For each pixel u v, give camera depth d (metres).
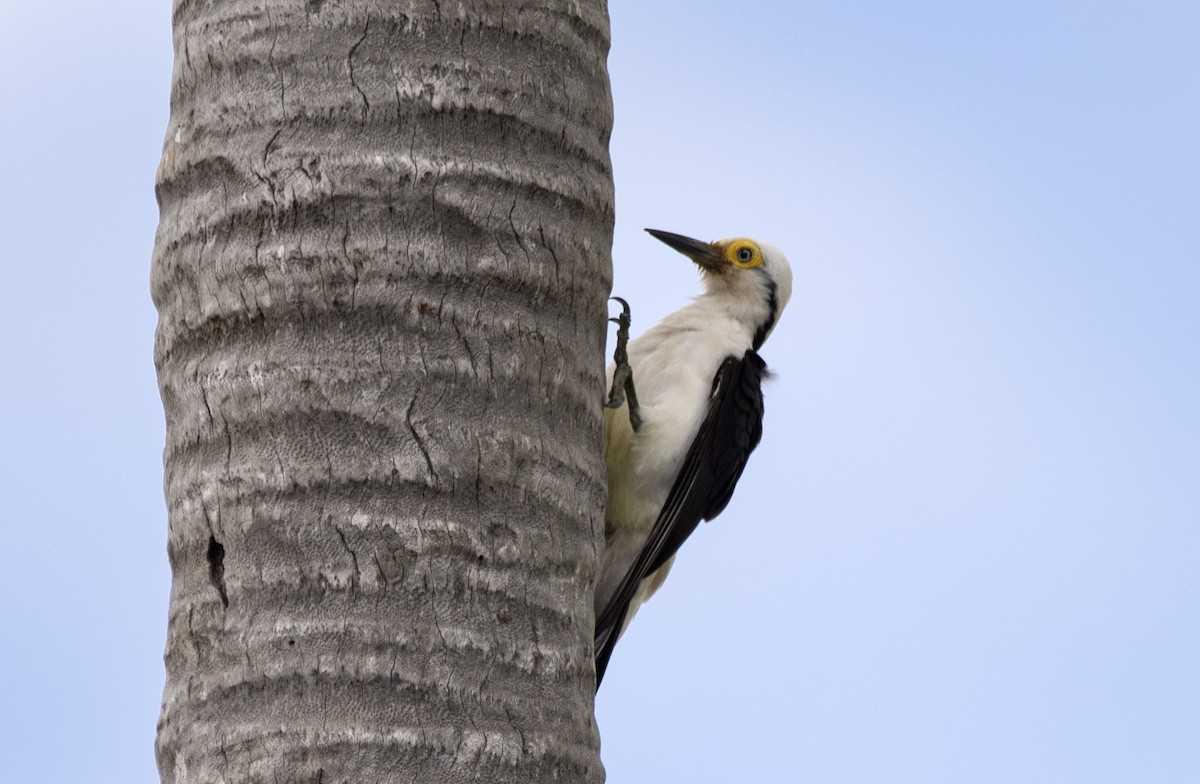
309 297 7.39
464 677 7.04
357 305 7.39
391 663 6.93
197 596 7.26
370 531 7.11
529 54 8.05
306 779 6.75
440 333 7.46
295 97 7.67
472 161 7.72
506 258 7.68
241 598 7.12
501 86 7.88
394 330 7.40
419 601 7.08
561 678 7.37
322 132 7.62
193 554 7.37
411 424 7.29
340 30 7.75
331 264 7.42
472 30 7.90
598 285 8.19
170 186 7.95
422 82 7.72
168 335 7.81
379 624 6.98
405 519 7.16
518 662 7.21
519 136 7.90
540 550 7.47
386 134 7.64
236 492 7.25
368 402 7.28
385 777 6.77
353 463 7.20
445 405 7.39
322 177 7.52
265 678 6.93
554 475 7.64
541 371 7.71
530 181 7.86
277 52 7.75
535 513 7.50
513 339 7.63
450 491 7.27
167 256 7.87
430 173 7.61
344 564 7.05
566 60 8.22
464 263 7.59
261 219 7.54
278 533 7.13
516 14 8.03
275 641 6.97
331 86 7.68
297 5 7.80
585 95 8.30
